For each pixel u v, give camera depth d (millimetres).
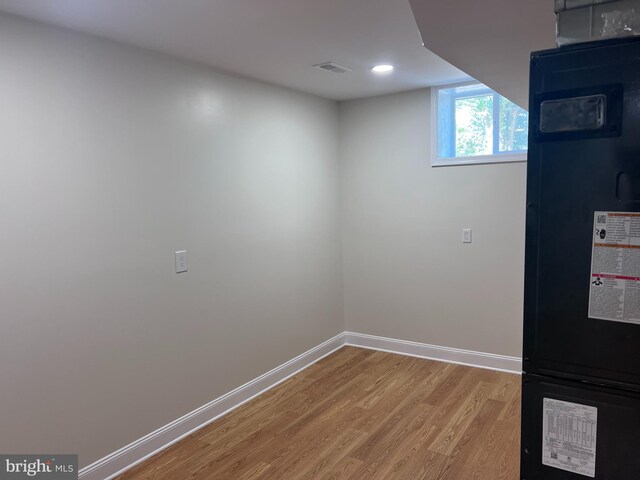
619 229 835
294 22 2119
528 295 935
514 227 3512
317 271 3996
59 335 2164
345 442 2691
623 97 812
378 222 4105
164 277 2656
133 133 2449
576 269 882
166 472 2445
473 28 1628
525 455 979
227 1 1864
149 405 2600
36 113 2039
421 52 2637
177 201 2713
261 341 3395
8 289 1979
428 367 3791
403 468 2418
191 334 2840
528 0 1436
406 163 3906
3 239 1953
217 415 3031
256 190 3295
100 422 2354
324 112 4008
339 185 4258
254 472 2430
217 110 2953
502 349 3658
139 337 2529
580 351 893
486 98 3574
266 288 3422
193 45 2445
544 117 880
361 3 1913
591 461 908
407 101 3830
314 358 3979
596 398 890
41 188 2070
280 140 3508
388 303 4148
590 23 871
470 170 3637
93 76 2256
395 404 3145
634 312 837
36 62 2033
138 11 1948
